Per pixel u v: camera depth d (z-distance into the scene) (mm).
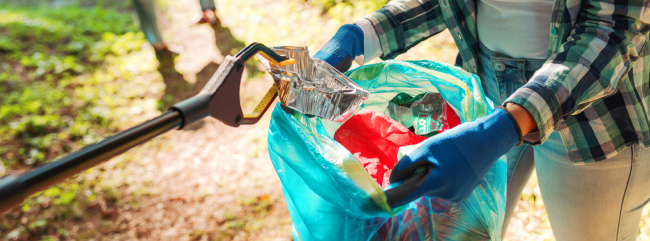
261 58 1116
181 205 3354
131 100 4797
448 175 920
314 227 1128
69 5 7973
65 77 5234
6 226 3316
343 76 1223
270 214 3107
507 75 1590
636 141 1333
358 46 1453
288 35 5305
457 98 1342
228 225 3092
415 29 1605
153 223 3244
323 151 1063
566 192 1559
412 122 1449
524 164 1791
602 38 1133
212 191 3426
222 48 5398
